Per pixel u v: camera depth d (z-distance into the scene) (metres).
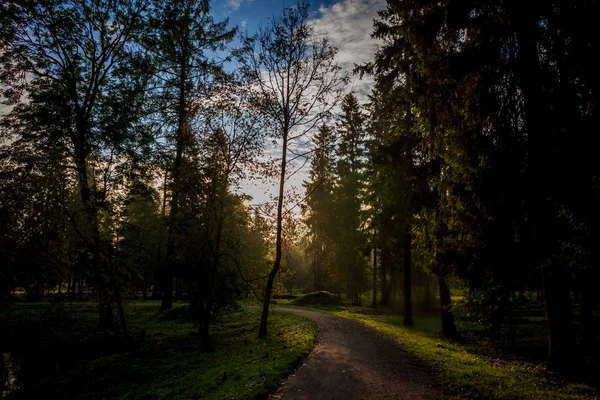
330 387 7.82
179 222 15.33
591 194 7.04
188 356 12.98
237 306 16.78
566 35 7.73
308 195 17.80
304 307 31.84
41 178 14.33
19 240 13.76
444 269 12.86
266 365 9.34
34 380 11.39
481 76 9.62
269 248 17.66
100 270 14.97
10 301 14.76
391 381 8.36
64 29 17.75
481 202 9.54
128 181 17.70
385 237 20.27
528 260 8.91
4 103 17.97
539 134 8.35
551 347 9.82
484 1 9.10
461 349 13.43
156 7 20.09
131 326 19.27
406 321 20.66
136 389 9.30
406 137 16.83
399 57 14.91
